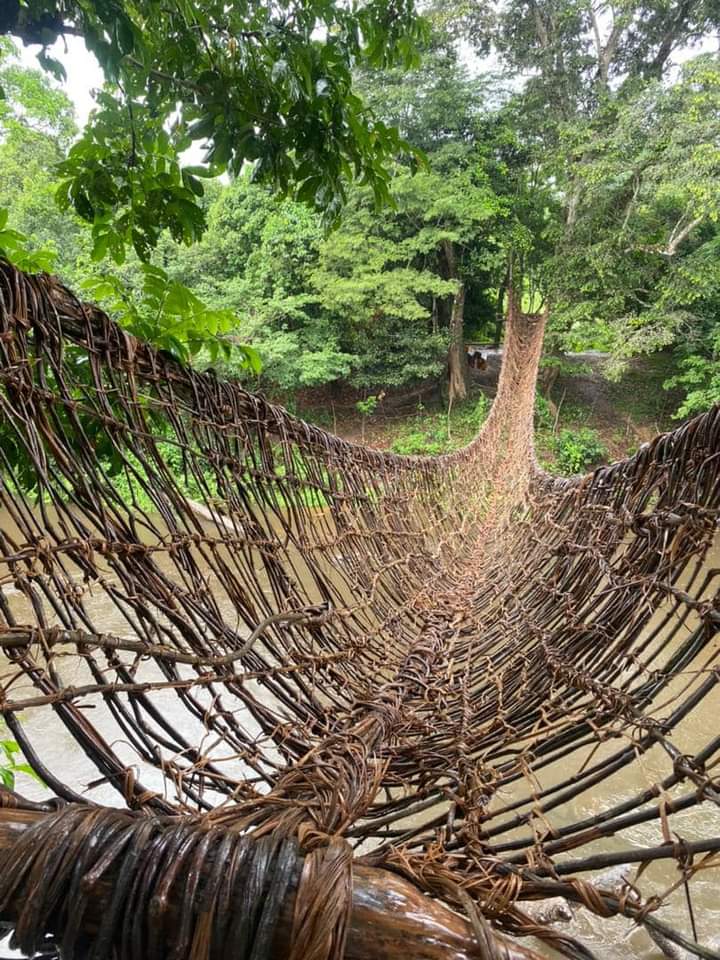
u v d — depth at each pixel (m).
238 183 12.11
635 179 10.45
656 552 0.88
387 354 12.75
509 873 0.49
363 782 0.68
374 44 1.47
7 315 0.60
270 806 0.53
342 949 0.35
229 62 1.27
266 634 0.92
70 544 0.59
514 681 1.12
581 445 11.74
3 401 0.58
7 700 0.47
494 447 5.75
